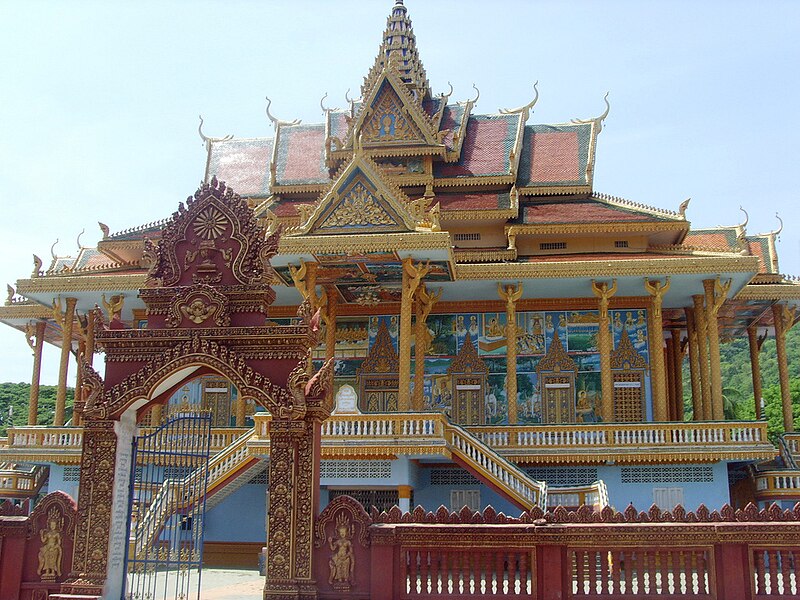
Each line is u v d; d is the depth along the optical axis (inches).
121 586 594.2
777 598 539.5
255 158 1828.2
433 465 1252.5
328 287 1385.3
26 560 593.3
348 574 565.3
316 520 575.8
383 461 1133.7
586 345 1462.8
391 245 1177.4
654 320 1337.4
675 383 1801.2
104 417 592.4
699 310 1433.3
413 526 569.6
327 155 1631.4
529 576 624.7
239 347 590.9
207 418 701.9
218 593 776.9
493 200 1583.4
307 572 561.0
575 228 1489.9
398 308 1502.2
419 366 1385.3
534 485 1074.7
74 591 568.1
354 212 1216.2
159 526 952.9
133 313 1594.5
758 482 1262.3
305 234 1212.5
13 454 1334.9
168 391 641.0
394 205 1208.2
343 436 1120.8
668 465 1229.1
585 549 557.9
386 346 1492.4
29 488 1366.9
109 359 604.1
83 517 582.6
